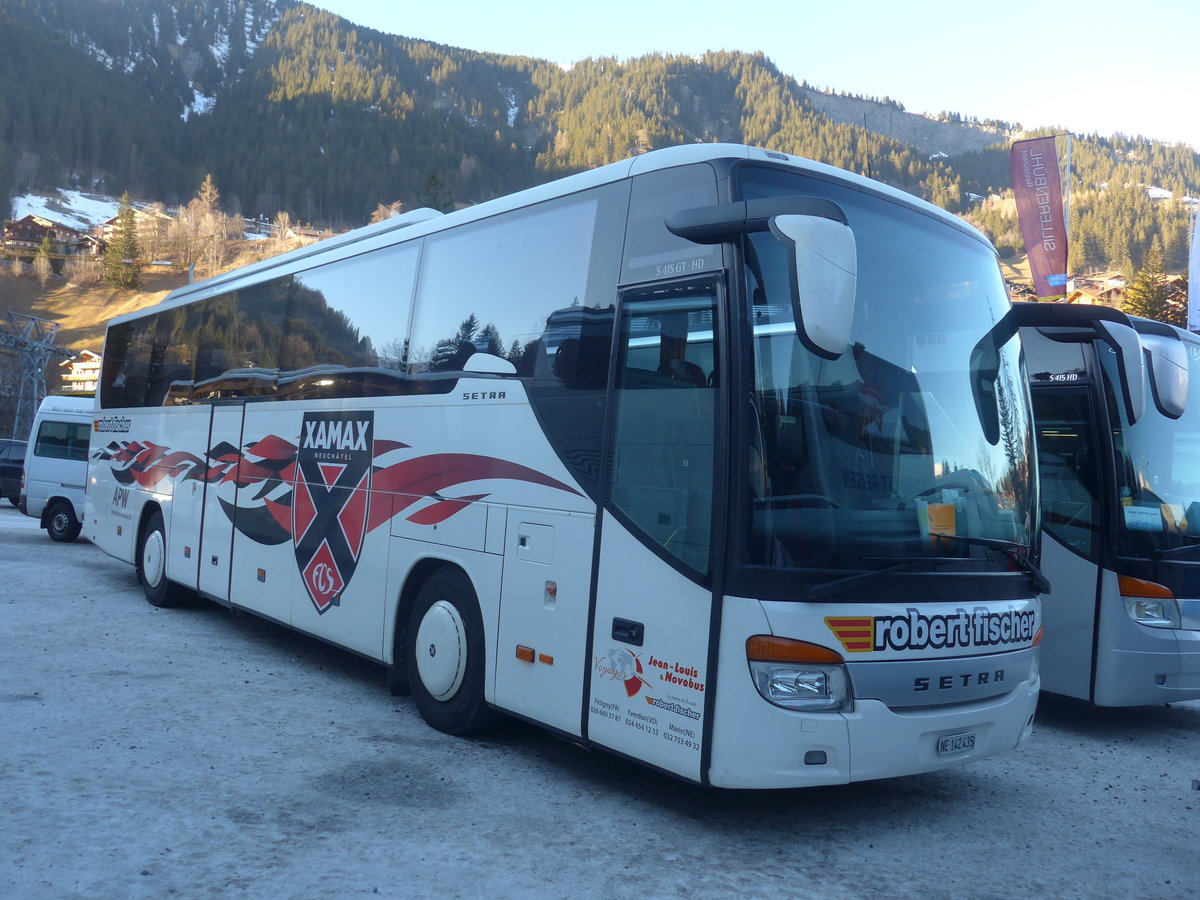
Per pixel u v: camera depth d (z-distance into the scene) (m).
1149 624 7.50
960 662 4.91
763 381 4.59
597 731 5.11
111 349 13.08
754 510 4.50
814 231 4.05
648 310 5.12
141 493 11.45
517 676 5.68
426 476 6.66
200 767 5.45
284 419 8.59
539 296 5.93
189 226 166.12
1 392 51.88
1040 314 6.27
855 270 4.09
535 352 5.86
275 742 6.02
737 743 4.43
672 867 4.42
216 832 4.52
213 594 9.54
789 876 4.40
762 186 4.99
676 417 4.85
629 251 5.33
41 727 6.02
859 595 4.60
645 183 5.34
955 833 5.13
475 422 6.25
